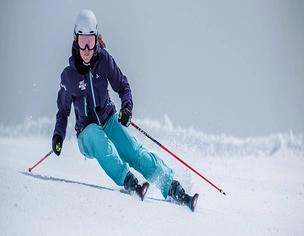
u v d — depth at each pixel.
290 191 19.17
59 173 14.55
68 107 12.91
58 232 8.31
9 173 11.96
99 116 12.84
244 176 22.48
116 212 10.34
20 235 7.98
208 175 20.73
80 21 11.86
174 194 12.32
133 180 12.19
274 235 11.36
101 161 12.28
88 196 11.11
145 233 9.34
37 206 9.52
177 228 10.23
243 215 13.10
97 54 12.34
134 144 12.74
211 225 11.04
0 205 9.06
